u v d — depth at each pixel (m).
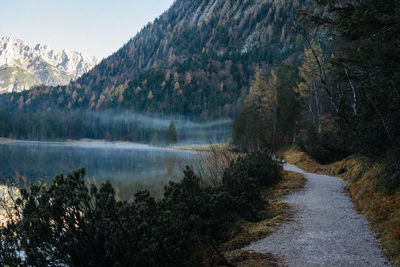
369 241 5.14
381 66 6.62
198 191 6.77
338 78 7.67
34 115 161.38
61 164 42.31
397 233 4.85
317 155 20.09
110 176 27.73
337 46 8.30
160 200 5.70
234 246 5.30
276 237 5.61
